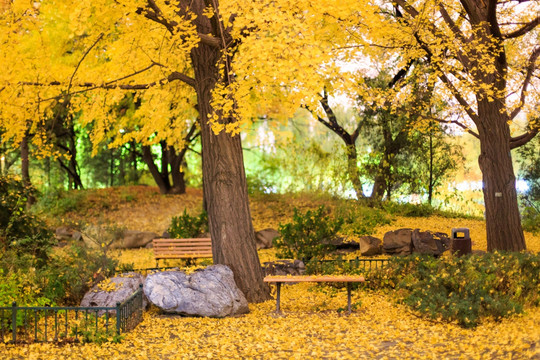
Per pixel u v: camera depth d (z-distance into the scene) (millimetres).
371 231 15969
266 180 22625
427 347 6395
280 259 12352
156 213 22031
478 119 12758
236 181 10008
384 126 19453
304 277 8945
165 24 8656
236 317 8500
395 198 20203
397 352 6227
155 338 7344
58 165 29219
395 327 7516
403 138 19453
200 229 15352
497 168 12633
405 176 19953
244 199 10055
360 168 20375
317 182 20406
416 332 7164
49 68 9734
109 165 31969
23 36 9719
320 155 20375
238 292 8938
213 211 10023
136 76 11000
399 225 17078
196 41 8281
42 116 9984
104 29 9398
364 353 6301
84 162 31469
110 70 10219
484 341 6371
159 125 12500
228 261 9797
